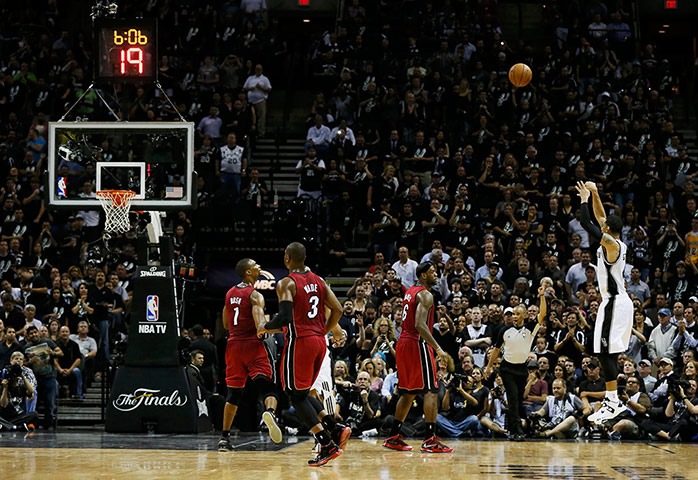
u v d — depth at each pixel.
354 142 22.56
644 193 21.31
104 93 23.69
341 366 14.15
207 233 19.69
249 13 26.48
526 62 25.20
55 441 11.77
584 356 15.55
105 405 15.91
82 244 19.78
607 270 9.51
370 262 20.56
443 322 15.34
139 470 8.10
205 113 23.91
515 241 18.92
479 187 20.80
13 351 15.60
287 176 23.55
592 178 21.53
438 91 23.45
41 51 25.20
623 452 10.76
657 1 28.91
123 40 14.38
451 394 14.03
